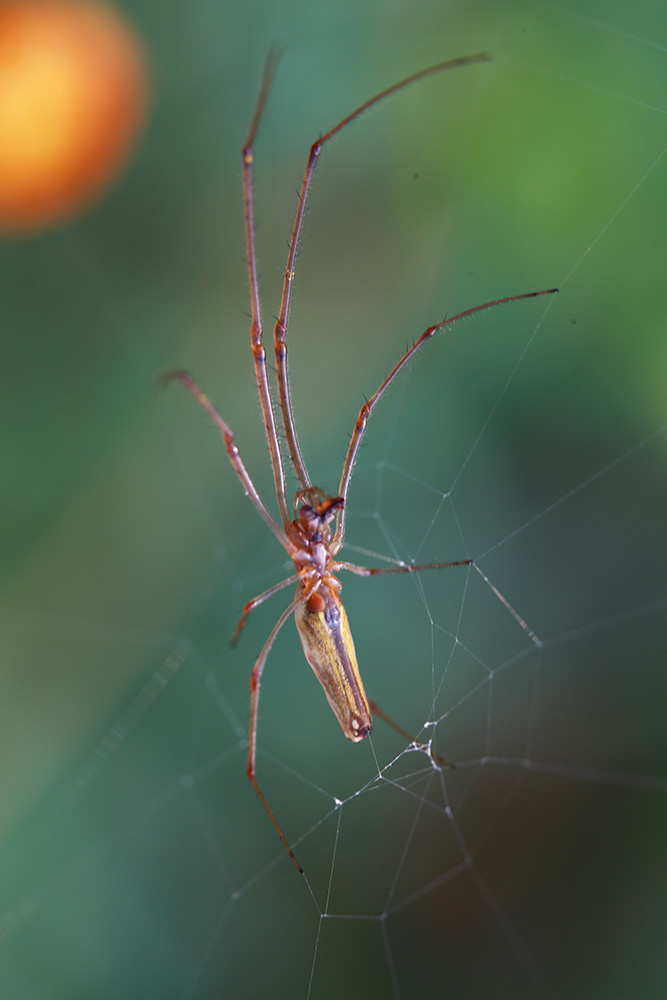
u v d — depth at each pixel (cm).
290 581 13
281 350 13
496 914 13
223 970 13
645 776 13
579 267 13
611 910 13
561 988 13
